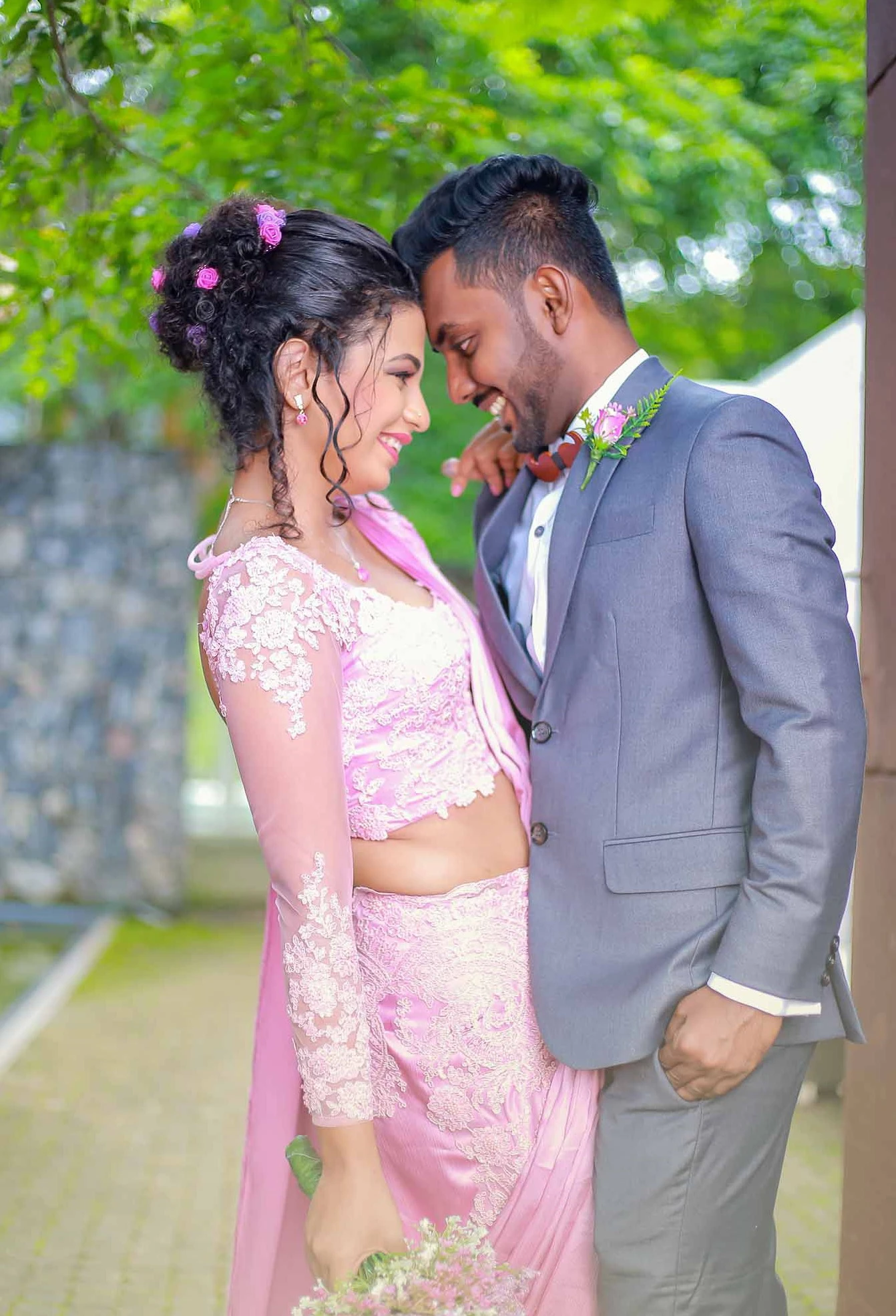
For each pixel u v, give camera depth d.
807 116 6.75
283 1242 1.80
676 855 1.66
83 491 8.02
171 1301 3.01
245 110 3.02
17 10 2.63
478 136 3.20
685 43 6.29
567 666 1.76
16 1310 2.94
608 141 6.27
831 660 1.56
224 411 1.72
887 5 2.02
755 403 1.70
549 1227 1.70
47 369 3.38
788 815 1.53
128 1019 5.52
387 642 1.71
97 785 7.98
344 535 1.83
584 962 1.69
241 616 1.59
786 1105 1.69
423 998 1.71
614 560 1.72
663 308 7.86
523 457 2.16
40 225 3.28
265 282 1.67
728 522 1.61
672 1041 1.60
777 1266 3.21
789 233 7.74
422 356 1.76
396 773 1.73
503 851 1.79
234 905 8.23
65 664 8.00
